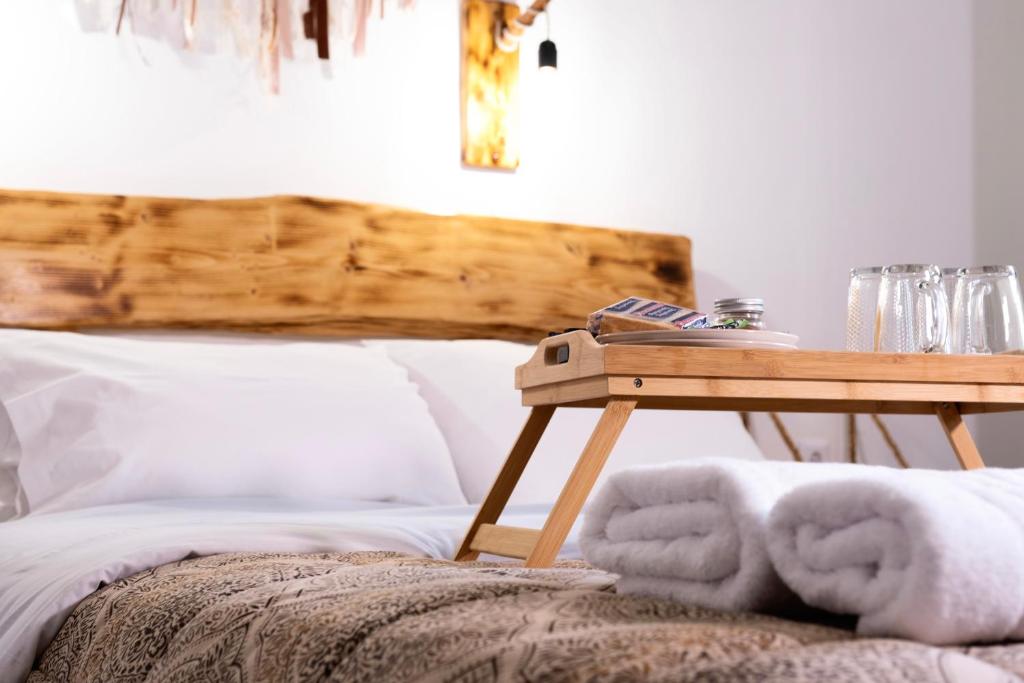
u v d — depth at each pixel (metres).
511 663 0.60
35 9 2.44
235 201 2.52
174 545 1.30
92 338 2.21
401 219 2.66
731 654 0.57
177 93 2.55
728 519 0.72
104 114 2.49
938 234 3.37
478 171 2.83
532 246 2.78
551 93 2.92
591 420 2.40
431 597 0.79
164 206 2.46
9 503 2.04
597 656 0.57
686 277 2.95
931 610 0.59
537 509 1.99
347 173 2.69
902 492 0.62
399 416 2.19
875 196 3.29
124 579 1.24
